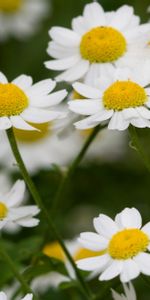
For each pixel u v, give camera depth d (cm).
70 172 29
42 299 33
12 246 31
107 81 27
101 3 42
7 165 39
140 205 40
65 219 40
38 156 39
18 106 27
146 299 34
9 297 31
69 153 39
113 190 41
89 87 27
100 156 41
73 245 33
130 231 25
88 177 41
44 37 45
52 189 38
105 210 40
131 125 26
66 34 30
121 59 29
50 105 27
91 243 25
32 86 28
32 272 28
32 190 26
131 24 30
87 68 29
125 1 42
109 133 41
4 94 26
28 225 27
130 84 26
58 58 30
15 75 44
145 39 29
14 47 45
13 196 28
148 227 25
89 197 41
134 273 24
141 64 28
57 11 47
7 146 39
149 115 26
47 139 39
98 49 29
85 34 29
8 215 28
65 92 27
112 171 41
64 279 34
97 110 26
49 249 32
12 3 47
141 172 41
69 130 29
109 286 26
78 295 31
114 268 24
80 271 29
